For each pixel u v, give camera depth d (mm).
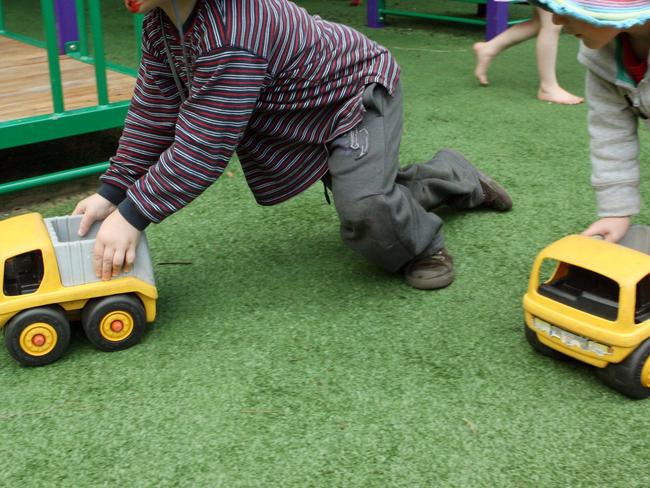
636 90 1331
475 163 2256
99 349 1383
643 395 1220
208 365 1336
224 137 1342
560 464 1091
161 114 1492
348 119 1475
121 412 1218
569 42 3828
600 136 1451
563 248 1271
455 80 3166
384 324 1453
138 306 1375
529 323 1314
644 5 1141
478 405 1218
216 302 1548
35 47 3066
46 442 1154
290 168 1543
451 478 1069
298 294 1573
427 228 1564
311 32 1444
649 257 1223
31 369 1337
